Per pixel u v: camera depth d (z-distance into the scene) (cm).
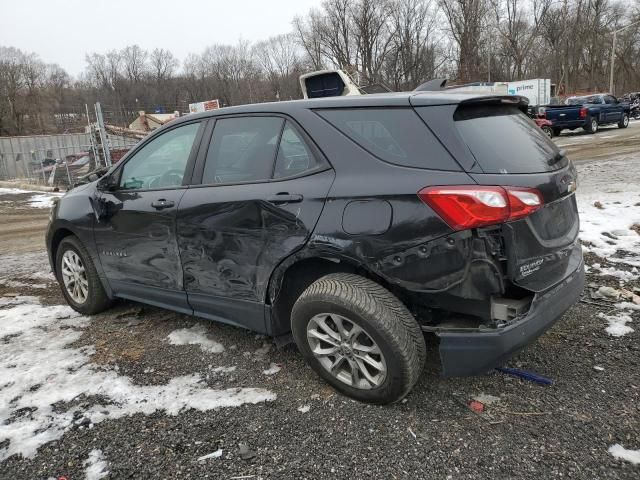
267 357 350
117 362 352
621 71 6875
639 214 664
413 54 6525
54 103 7956
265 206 302
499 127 283
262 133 322
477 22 6038
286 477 237
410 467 239
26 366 351
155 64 9662
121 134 2648
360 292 269
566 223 294
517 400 286
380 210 263
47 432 276
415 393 297
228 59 8638
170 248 360
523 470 234
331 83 1161
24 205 1442
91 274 429
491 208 241
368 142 280
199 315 364
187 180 354
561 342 349
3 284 567
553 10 6706
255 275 315
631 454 240
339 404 290
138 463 250
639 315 382
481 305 254
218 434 269
